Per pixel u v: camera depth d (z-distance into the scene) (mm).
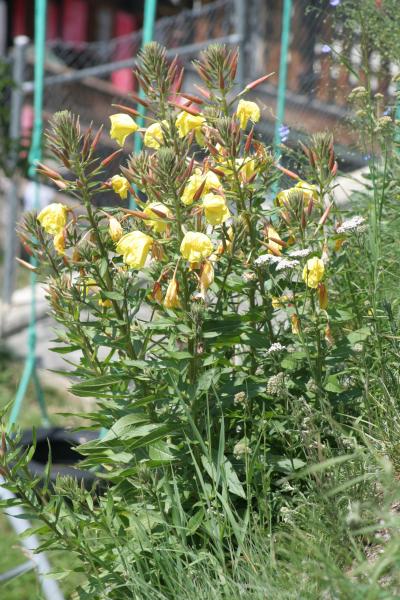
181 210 1681
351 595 1343
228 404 1744
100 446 1787
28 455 1699
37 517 1684
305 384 1774
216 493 1619
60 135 1723
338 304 1950
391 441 1697
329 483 1605
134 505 1747
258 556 1575
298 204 1717
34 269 1779
